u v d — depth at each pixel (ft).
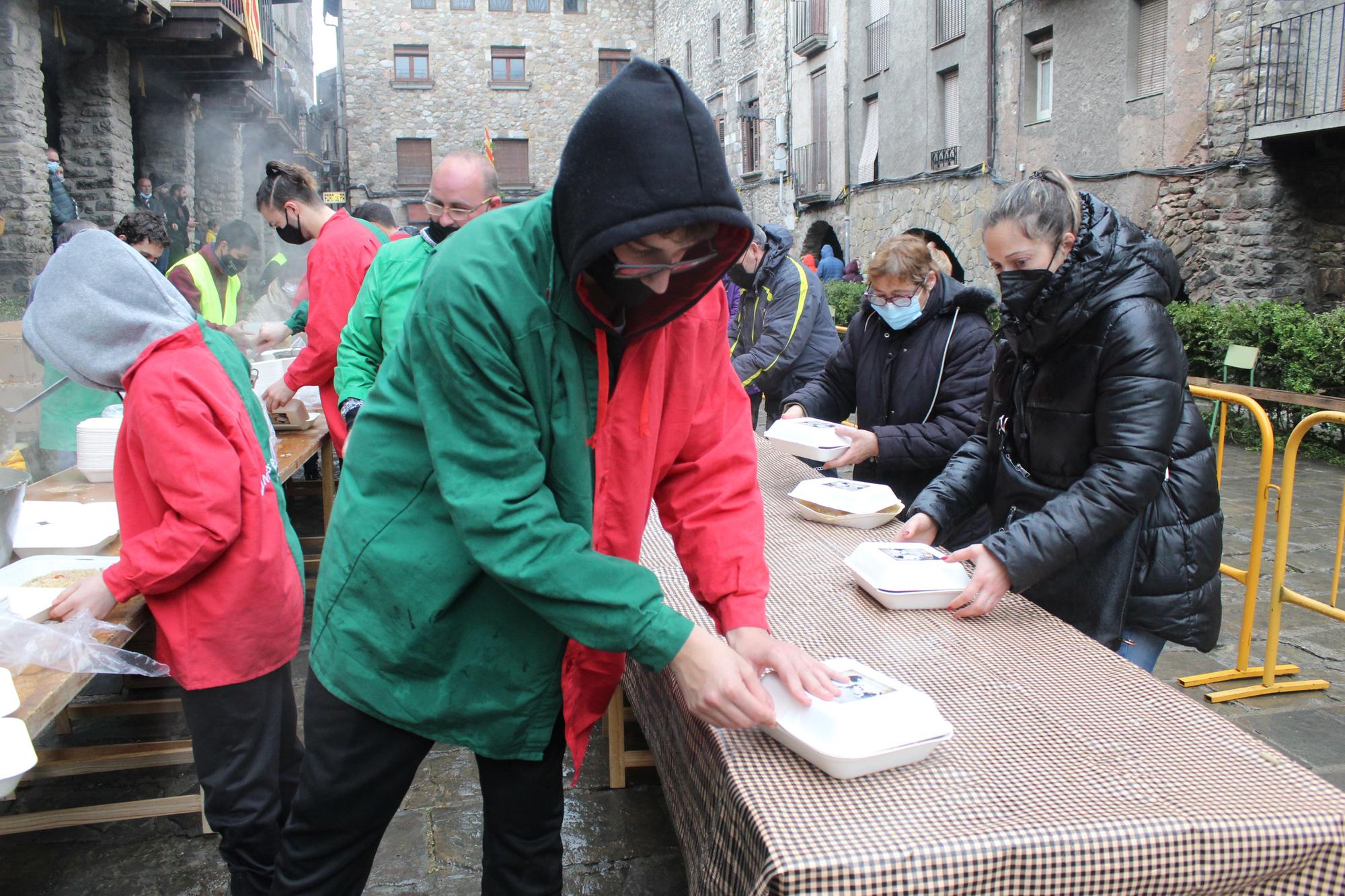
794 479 9.44
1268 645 10.67
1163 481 5.80
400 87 95.96
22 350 18.29
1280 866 3.62
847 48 57.98
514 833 4.96
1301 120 27.50
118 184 34.65
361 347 10.62
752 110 74.59
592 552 3.86
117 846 7.84
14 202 26.96
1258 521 10.71
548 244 3.74
